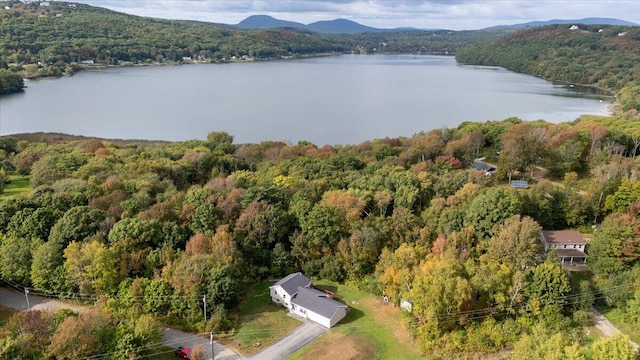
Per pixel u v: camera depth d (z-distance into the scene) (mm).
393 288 60250
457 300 52969
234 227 70125
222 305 57000
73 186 81000
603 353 45062
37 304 59125
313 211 70250
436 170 94812
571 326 54406
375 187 83062
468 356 51281
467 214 69125
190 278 57344
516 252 60000
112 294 58594
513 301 55094
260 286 66375
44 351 45000
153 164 98438
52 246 61031
